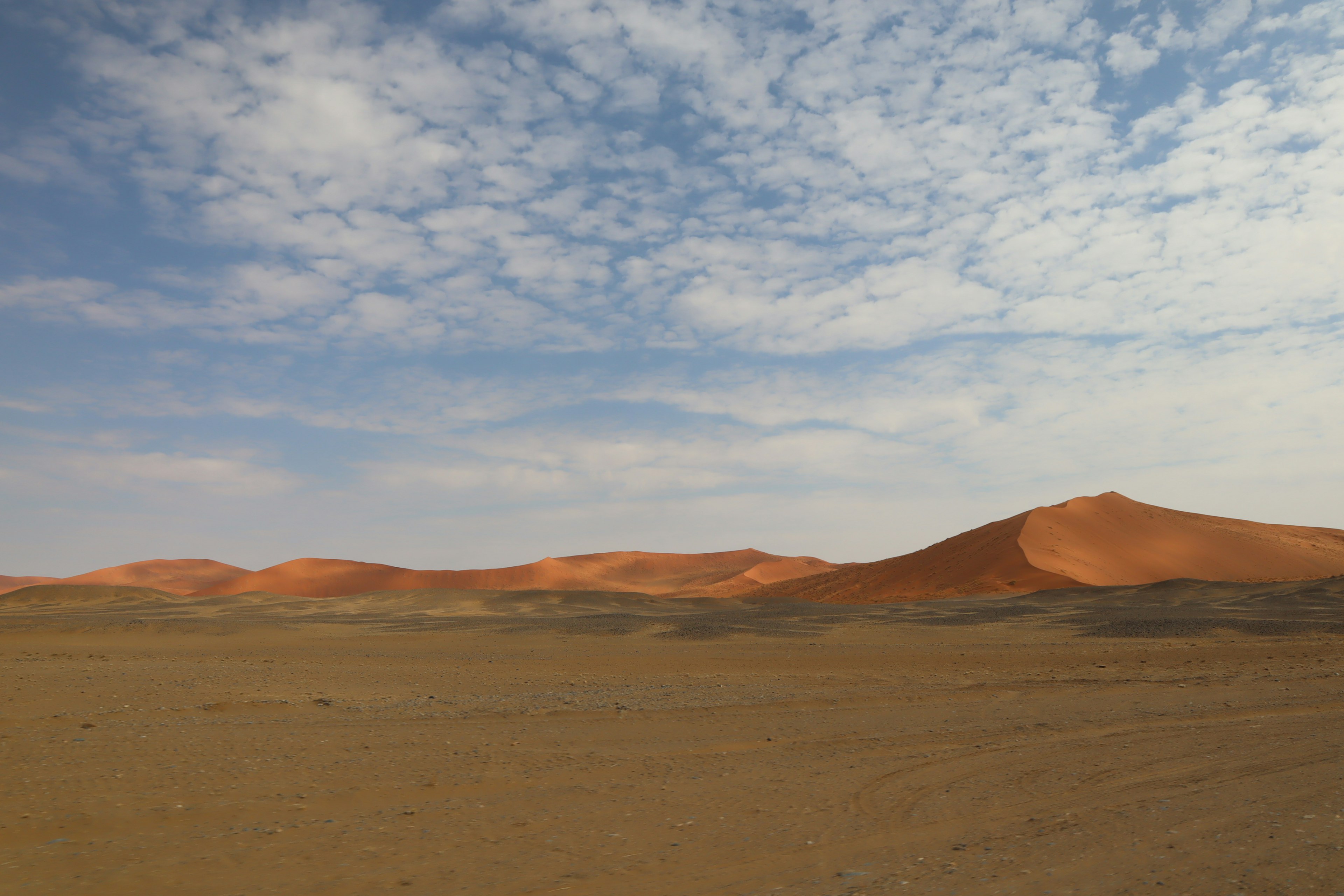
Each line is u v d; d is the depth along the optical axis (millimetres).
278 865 6625
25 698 17672
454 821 8031
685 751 11719
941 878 6062
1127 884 5746
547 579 197875
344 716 15273
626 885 6105
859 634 37719
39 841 7344
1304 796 8234
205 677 22219
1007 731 12898
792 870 6387
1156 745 11406
